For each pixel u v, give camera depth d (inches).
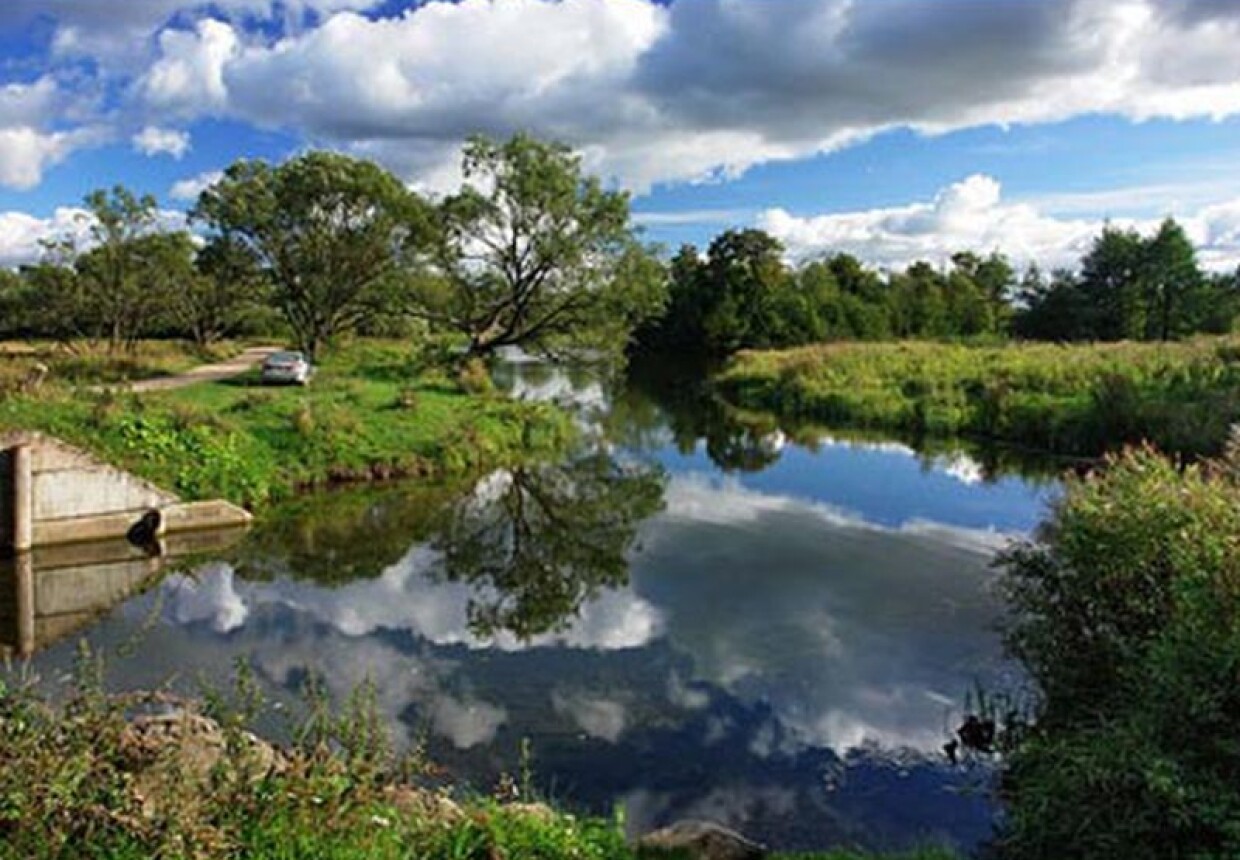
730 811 344.8
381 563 725.9
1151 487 350.6
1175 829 236.2
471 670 492.1
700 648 526.6
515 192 1574.8
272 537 796.0
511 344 1712.6
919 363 1790.1
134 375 1445.6
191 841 184.5
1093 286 3043.8
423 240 1699.1
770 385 1897.1
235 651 520.1
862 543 771.4
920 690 461.4
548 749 395.9
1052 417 1237.1
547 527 844.0
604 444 1339.8
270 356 1411.2
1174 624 279.4
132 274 1688.0
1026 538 772.0
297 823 201.5
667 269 1648.6
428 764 282.0
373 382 1448.1
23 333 2005.4
